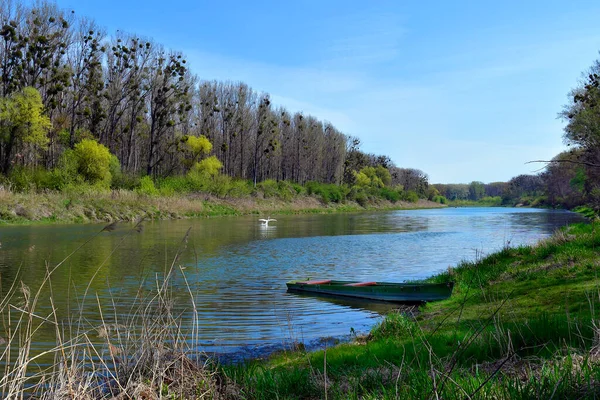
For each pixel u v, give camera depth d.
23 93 42.38
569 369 4.54
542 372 4.67
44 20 46.66
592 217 35.78
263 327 10.48
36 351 8.33
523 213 74.19
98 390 5.43
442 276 15.49
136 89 56.41
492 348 6.30
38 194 39.69
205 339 9.46
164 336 5.94
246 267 19.34
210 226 39.12
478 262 16.34
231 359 8.20
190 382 5.44
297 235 33.62
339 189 89.00
